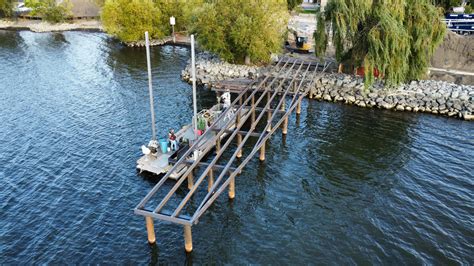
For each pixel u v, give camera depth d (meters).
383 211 30.48
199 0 68.31
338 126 44.66
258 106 50.19
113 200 31.03
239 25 57.22
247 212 30.09
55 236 27.27
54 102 50.94
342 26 49.16
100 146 39.34
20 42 84.94
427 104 48.53
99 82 58.62
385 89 51.31
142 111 47.81
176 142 35.12
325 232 28.17
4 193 31.86
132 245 26.53
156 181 33.31
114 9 77.75
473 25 64.81
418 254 26.23
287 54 64.56
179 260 25.42
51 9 99.38
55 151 38.50
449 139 41.72
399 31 46.53
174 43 82.19
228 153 38.12
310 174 35.31
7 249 26.05
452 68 57.16
